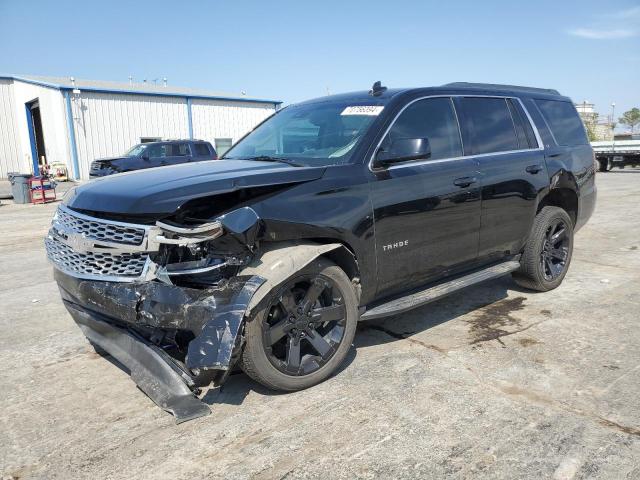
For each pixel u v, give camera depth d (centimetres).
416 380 363
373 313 380
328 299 358
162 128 3020
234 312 298
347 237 354
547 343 425
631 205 1298
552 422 308
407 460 274
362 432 301
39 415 330
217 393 349
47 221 1314
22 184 1802
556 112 586
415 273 414
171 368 309
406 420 312
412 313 505
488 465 269
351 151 384
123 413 330
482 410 322
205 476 266
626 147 2583
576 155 579
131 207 304
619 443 286
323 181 351
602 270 655
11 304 570
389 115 408
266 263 318
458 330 458
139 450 290
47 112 2920
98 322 339
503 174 478
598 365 383
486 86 529
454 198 430
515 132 518
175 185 317
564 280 611
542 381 359
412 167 408
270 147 446
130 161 1905
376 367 385
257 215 309
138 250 301
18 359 417
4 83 3344
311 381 348
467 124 468
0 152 3384
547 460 272
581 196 587
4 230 1159
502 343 427
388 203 381
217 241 298
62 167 2784
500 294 560
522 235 513
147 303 299
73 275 333
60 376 385
